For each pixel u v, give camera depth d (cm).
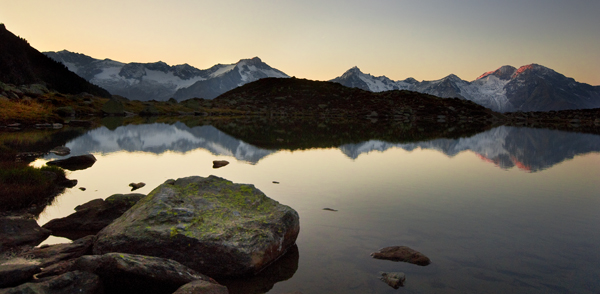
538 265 628
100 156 1994
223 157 2012
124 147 2425
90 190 1199
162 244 634
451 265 629
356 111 11975
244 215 758
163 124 5131
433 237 766
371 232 799
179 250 636
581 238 761
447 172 1581
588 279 575
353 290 554
